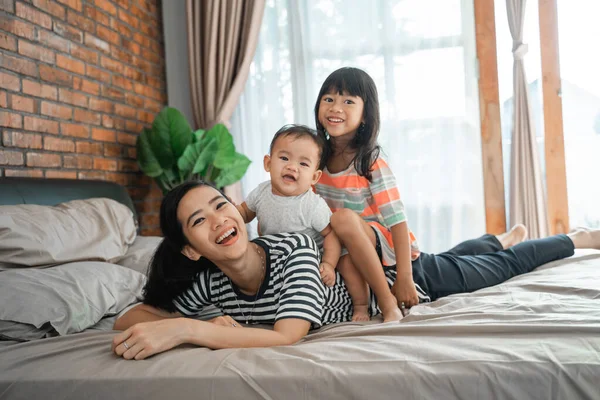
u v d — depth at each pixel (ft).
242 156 10.99
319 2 11.76
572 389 2.63
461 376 2.71
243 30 11.81
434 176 11.40
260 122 12.10
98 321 4.65
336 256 4.57
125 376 2.93
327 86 5.49
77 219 6.00
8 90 6.90
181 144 10.16
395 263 5.20
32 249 4.96
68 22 8.39
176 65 12.66
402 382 2.73
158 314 4.17
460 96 11.30
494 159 11.27
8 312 3.90
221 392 2.83
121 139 10.23
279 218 4.83
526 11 11.18
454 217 11.32
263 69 12.02
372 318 4.66
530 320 3.40
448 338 3.21
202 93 12.13
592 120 11.03
